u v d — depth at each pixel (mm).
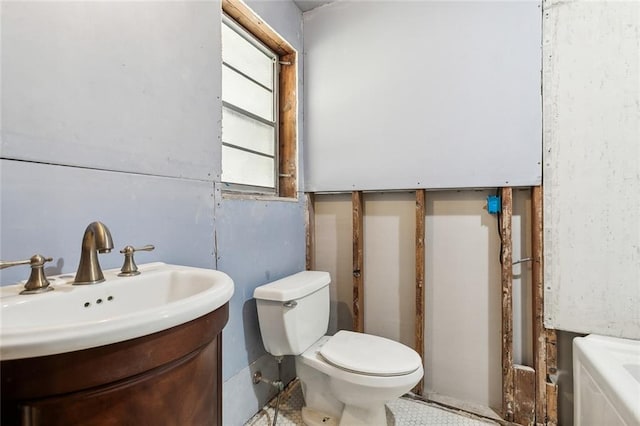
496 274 1753
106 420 586
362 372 1312
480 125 1702
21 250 835
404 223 1993
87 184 976
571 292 1516
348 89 2039
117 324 580
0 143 796
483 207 1787
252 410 1670
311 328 1644
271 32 1884
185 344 718
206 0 1425
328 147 2104
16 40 824
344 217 2180
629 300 1421
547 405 1569
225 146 1732
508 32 1638
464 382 1812
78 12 955
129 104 1095
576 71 1502
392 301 2018
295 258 2076
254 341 1691
